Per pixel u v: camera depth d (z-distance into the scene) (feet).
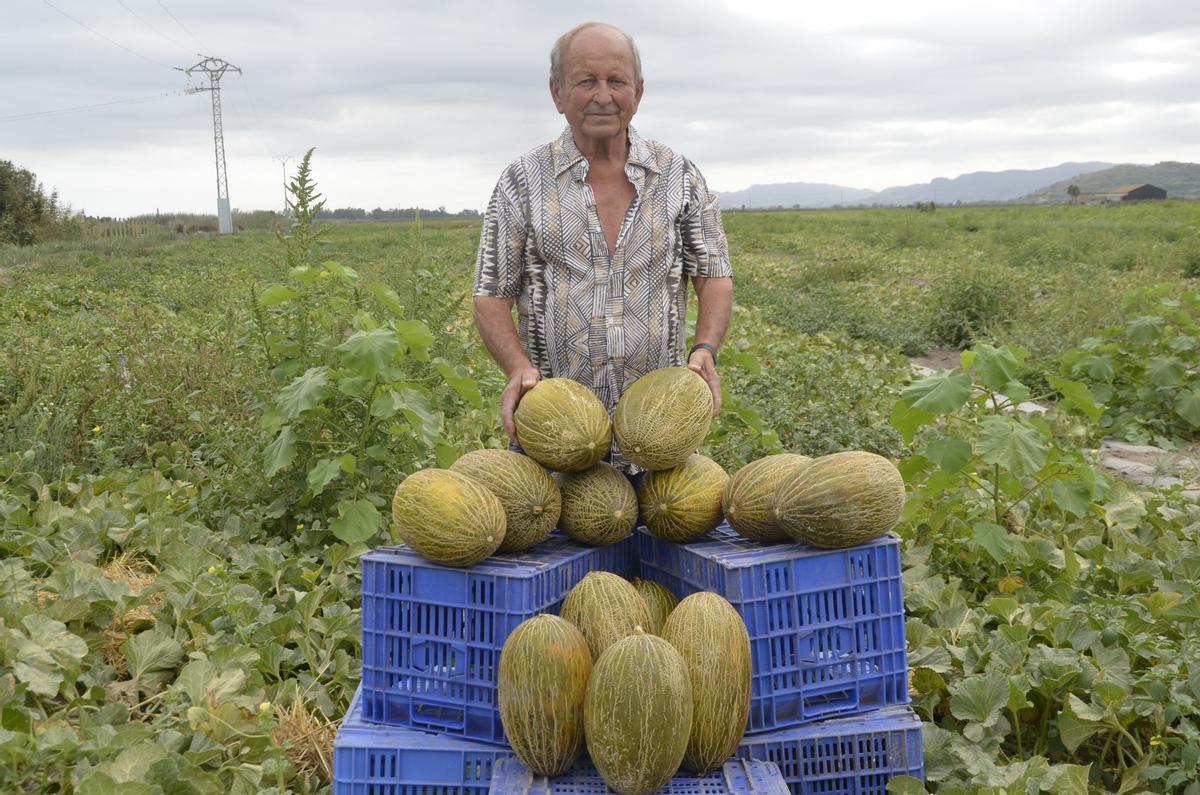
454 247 101.65
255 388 21.81
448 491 9.82
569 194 11.66
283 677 13.30
